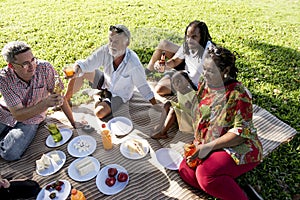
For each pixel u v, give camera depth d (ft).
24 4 23.36
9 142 9.74
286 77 14.53
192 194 8.71
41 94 10.01
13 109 9.53
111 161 9.29
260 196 8.79
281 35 19.47
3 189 8.32
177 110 8.50
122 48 8.33
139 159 9.18
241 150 8.05
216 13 22.88
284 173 9.59
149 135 9.03
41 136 10.65
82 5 23.22
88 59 9.68
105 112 9.73
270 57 16.28
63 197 8.46
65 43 17.35
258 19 22.21
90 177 9.01
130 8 22.80
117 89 8.77
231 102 7.89
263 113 11.85
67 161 9.64
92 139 10.05
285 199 8.84
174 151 9.09
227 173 8.05
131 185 8.84
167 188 8.82
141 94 8.63
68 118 10.47
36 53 16.21
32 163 9.72
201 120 8.45
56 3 23.63
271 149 10.25
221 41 18.13
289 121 11.63
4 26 19.42
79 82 10.53
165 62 8.34
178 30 19.13
